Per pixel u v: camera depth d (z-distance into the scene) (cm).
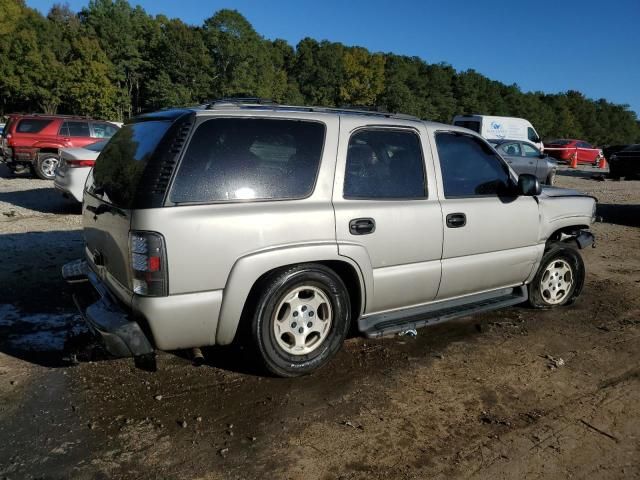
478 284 452
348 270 379
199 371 377
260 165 340
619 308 554
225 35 8156
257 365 364
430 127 424
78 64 6419
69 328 444
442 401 352
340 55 10856
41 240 738
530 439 313
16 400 331
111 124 1551
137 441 295
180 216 309
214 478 269
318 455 290
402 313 416
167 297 310
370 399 350
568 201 515
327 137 367
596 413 345
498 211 450
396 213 388
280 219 337
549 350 440
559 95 15188
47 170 1473
